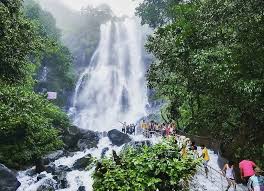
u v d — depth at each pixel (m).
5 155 20.38
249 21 14.36
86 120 56.22
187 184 6.52
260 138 16.41
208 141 21.86
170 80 21.62
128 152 6.88
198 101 20.91
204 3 17.34
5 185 15.66
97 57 67.50
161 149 6.56
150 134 28.50
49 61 52.38
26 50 20.23
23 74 21.03
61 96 54.00
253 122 16.70
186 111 25.47
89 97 59.62
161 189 6.29
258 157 15.87
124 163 6.64
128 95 60.50
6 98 20.75
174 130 23.34
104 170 6.57
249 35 14.71
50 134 24.02
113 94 60.69
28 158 21.06
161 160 6.35
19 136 21.69
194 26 18.56
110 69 64.50
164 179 6.30
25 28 20.33
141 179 6.14
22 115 20.98
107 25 74.50
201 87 18.78
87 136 28.52
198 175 14.87
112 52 68.62
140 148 7.04
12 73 19.70
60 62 53.19
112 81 62.28
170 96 23.78
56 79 53.31
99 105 59.09
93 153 25.58
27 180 18.23
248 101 15.65
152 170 6.30
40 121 23.41
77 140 27.64
